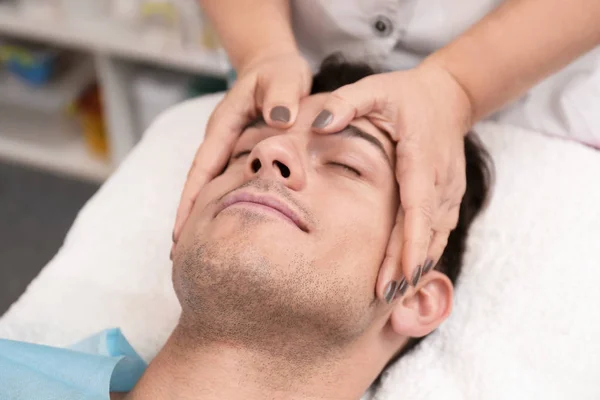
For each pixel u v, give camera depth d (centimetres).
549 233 88
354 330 71
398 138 75
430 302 82
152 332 93
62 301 95
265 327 68
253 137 80
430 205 73
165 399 74
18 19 166
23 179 198
